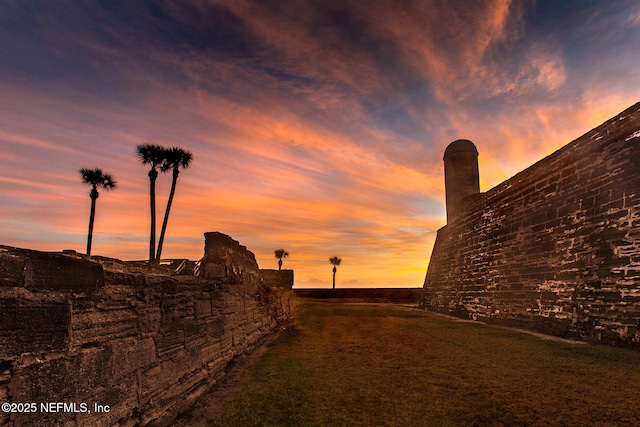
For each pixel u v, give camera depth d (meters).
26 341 3.86
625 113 13.58
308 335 15.39
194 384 7.36
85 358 4.55
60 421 4.12
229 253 10.70
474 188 34.44
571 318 13.88
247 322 12.10
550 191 17.28
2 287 3.69
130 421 5.32
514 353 10.63
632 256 12.02
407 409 6.63
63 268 4.39
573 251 14.80
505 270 19.83
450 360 9.99
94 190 37.34
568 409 6.35
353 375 8.77
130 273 5.72
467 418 6.19
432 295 30.84
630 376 8.04
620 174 13.33
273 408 6.82
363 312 26.77
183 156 35.34
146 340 5.86
